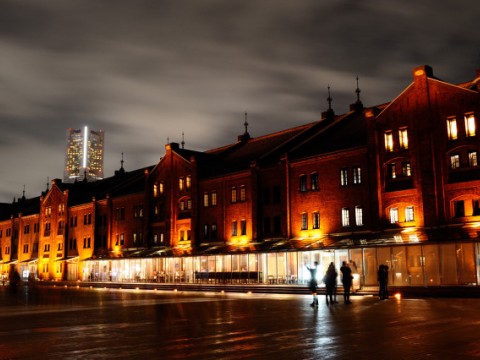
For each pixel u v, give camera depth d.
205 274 55.47
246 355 12.78
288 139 60.06
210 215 60.19
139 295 44.53
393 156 42.66
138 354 13.21
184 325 19.67
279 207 52.47
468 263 35.78
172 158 67.06
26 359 12.68
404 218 41.53
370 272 41.22
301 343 14.54
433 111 40.84
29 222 100.00
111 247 75.88
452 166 39.50
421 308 25.11
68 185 91.75
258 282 50.12
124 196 74.44
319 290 41.75
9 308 30.25
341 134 52.47
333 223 46.91
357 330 17.05
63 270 84.88
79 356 13.02
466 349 13.04
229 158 64.75
